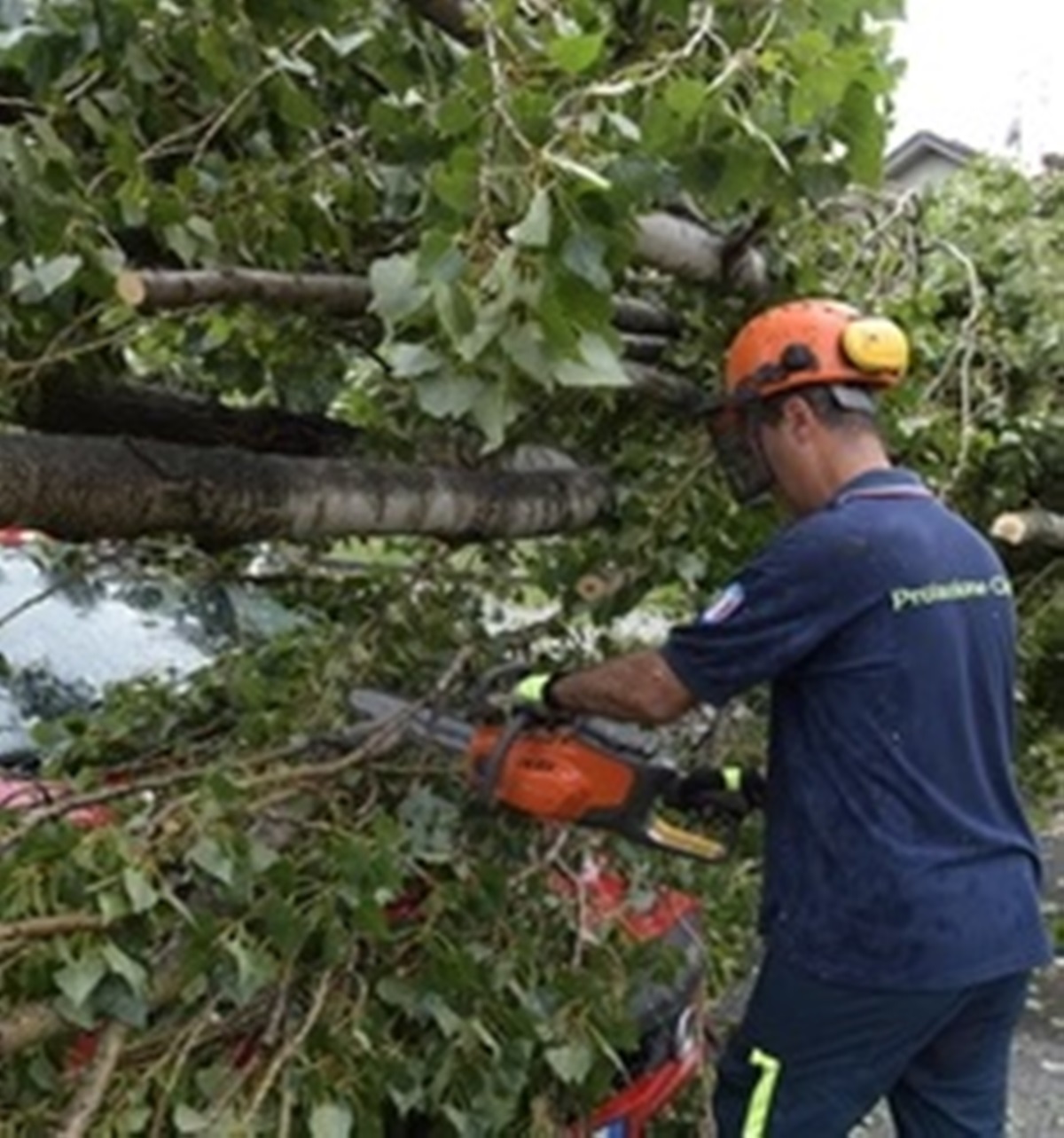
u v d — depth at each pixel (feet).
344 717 9.29
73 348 8.27
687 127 6.96
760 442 8.57
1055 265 13.71
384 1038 8.10
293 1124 7.71
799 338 8.36
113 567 12.76
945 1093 8.78
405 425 10.13
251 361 10.60
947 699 8.09
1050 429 13.50
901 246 11.95
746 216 9.19
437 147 7.34
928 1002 8.05
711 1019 11.94
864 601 7.98
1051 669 15.98
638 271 9.87
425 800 8.71
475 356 6.39
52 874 7.18
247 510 8.30
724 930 11.91
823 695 8.11
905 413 11.55
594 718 8.20
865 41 7.77
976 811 8.20
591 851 9.77
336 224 8.34
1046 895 19.70
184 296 7.97
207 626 13.78
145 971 7.27
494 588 10.67
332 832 8.24
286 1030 7.86
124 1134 7.17
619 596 10.41
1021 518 13.43
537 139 6.46
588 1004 8.80
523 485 9.85
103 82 7.52
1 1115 7.11
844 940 8.04
